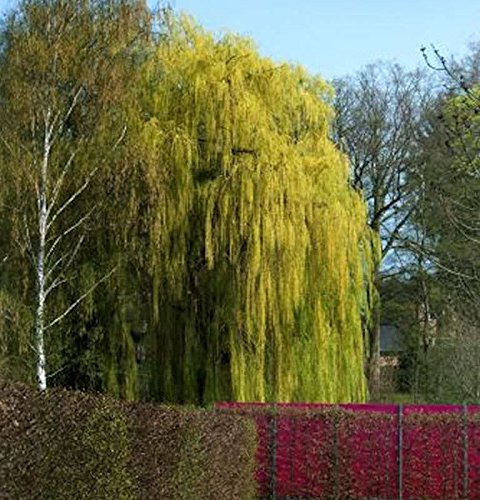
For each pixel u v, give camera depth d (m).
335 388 20.58
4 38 19.77
